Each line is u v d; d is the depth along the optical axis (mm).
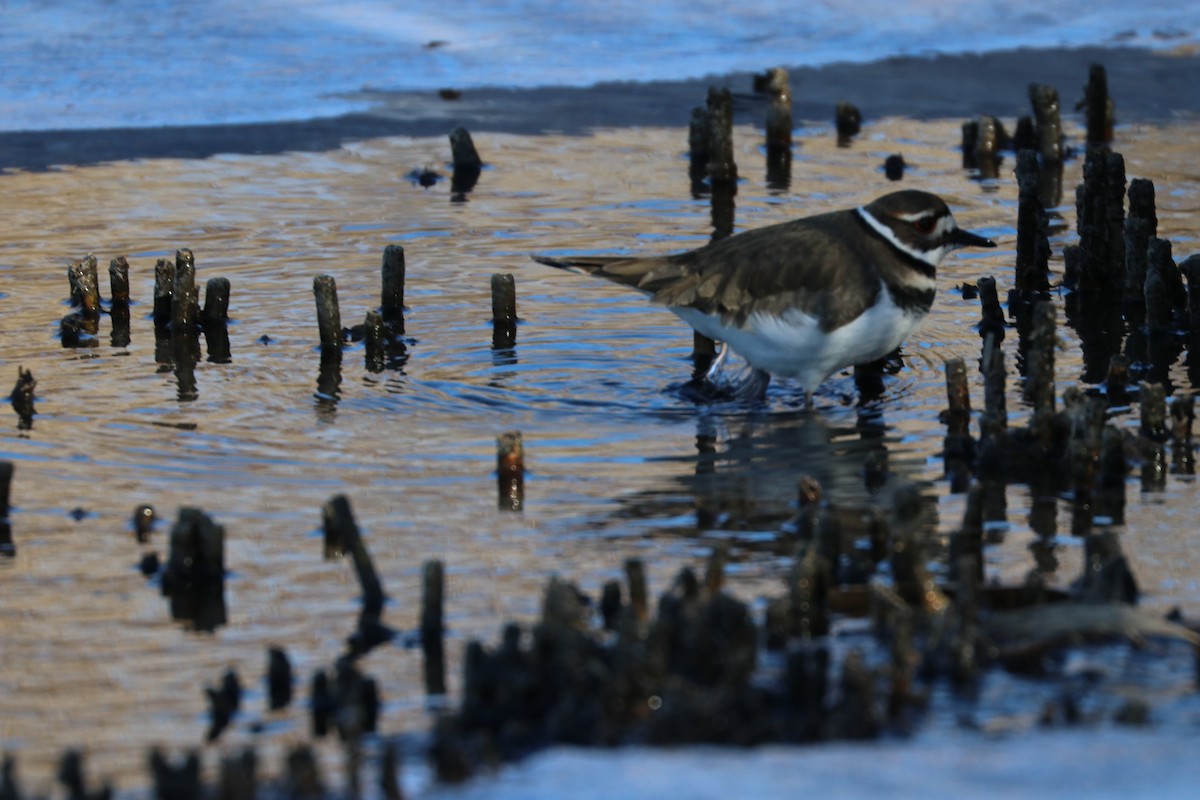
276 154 24047
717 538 12422
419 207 21781
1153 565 11680
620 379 16250
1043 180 23422
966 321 18016
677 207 21797
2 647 10586
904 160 24234
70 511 12883
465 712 8914
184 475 13664
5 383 15789
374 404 15438
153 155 23797
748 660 9148
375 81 27516
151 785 8688
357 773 8203
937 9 32188
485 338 17297
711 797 7406
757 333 15172
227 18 29828
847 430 14930
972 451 14047
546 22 30797
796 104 27141
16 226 20719
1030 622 9984
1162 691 9242
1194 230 20234
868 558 11875
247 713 9648
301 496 13242
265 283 18906
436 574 10664
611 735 8445
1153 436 14281
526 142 24875
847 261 15016
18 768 9023
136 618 11039
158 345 17031
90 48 28078
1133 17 32031
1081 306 18438
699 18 31469
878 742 8492
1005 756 7891
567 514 12898
